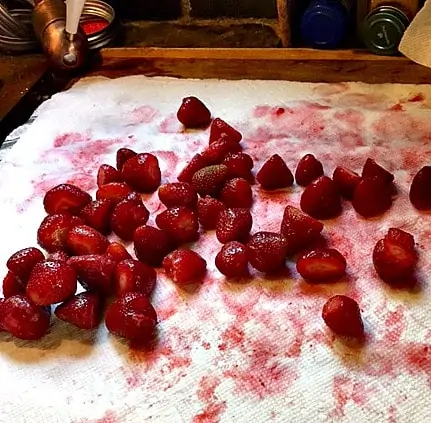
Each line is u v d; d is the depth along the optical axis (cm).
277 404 31
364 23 53
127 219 40
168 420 31
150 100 53
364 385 32
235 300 36
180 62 57
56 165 47
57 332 35
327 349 33
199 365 33
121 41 61
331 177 43
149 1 62
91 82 56
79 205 42
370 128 47
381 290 36
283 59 56
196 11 62
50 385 33
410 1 52
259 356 33
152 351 34
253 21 61
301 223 38
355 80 52
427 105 48
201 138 49
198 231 41
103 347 35
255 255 37
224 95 53
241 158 44
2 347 35
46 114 52
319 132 48
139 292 36
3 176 46
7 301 35
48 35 56
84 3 56
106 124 51
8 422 32
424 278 36
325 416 31
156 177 45
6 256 40
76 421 31
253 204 42
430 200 40
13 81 57
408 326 34
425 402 31
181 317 36
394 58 53
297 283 37
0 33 59
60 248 39
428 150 45
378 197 40
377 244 36
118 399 32
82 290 37
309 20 55
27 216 43
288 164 45
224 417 31
